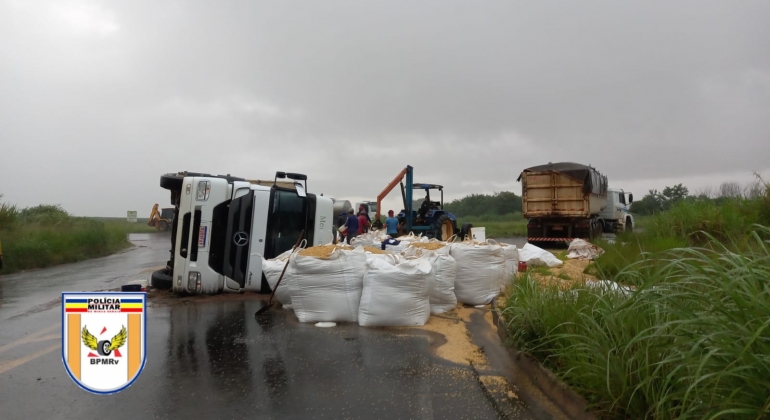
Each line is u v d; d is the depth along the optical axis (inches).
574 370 160.4
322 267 265.3
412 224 823.1
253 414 153.7
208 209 341.7
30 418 151.3
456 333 245.6
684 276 130.3
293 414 153.7
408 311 257.0
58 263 638.5
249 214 347.9
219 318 279.3
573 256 517.3
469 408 157.9
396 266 261.0
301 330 252.5
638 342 138.9
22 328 263.3
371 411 155.8
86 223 1012.5
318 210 372.5
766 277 109.0
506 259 358.3
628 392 135.2
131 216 2390.5
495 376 186.7
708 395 110.3
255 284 345.7
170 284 357.4
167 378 184.2
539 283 262.7
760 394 101.0
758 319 102.0
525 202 776.9
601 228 868.6
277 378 184.4
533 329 200.8
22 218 849.5
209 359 206.2
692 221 438.0
